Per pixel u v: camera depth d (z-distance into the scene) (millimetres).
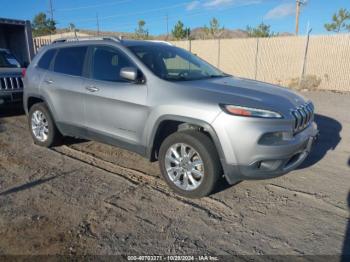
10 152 5445
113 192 3990
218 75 4879
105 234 3131
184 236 3119
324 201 3801
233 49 18406
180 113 3705
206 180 3648
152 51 4621
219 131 3465
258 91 3920
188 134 3707
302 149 3822
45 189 4059
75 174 4531
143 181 4320
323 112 8961
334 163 4992
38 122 5707
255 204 3723
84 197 3855
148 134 4047
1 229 3184
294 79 15953
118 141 4457
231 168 3510
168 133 4207
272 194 3965
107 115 4480
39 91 5465
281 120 3488
